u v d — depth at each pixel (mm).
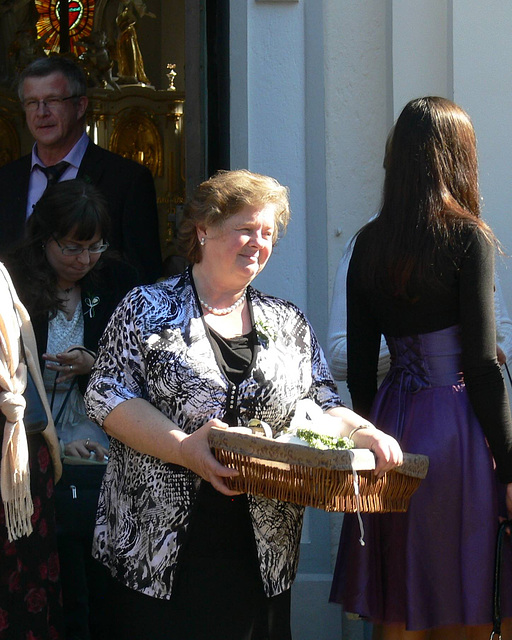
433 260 3936
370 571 4137
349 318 4328
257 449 3502
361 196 6305
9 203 6543
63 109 6379
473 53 5746
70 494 4914
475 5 5734
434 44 5949
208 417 3879
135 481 3914
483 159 5727
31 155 6629
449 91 5848
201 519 3873
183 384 3863
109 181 6406
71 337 5215
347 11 6289
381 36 6277
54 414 5113
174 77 16172
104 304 5316
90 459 4996
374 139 6293
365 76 6293
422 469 3711
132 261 6281
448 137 4020
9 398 4207
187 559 3861
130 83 16109
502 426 3932
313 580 6191
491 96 5738
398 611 4074
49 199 5121
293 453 3467
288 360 4023
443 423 4016
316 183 6301
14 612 4379
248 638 3908
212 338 3949
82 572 5371
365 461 3514
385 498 3646
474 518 3963
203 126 6484
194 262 4090
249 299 4137
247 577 3912
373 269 4105
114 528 3963
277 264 6324
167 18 16906
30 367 4484
